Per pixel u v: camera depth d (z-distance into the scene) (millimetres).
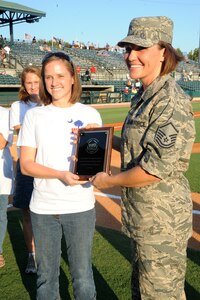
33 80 3697
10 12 33969
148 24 2203
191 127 2133
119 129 14359
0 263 3969
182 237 2254
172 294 2273
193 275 3703
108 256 4121
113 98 31328
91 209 2734
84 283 2705
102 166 2467
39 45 38594
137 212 2244
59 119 2711
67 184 2592
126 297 3375
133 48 2232
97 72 37500
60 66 2670
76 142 2623
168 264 2232
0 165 3826
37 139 2723
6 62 31766
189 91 37125
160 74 2246
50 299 2781
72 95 2787
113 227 4965
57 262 2789
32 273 3797
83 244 2691
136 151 2223
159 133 2047
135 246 2338
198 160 9125
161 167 2025
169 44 2225
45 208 2676
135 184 2139
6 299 3375
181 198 2221
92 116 2826
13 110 3805
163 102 2086
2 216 3918
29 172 2684
